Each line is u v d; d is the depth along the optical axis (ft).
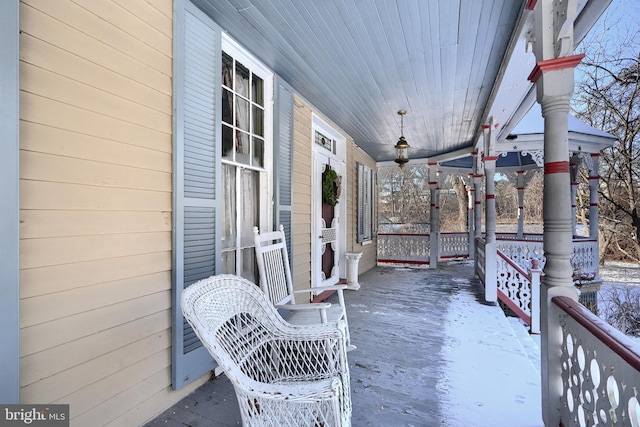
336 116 14.94
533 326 12.60
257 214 9.83
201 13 6.98
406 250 27.45
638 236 28.12
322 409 4.43
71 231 4.58
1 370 3.67
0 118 3.67
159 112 6.04
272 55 9.12
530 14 6.56
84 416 4.72
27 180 4.07
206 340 4.04
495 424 5.91
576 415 5.07
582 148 20.08
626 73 27.58
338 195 16.47
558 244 5.86
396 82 10.95
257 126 9.78
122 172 5.33
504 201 52.70
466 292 16.52
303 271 12.94
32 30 4.10
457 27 7.66
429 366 8.20
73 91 4.60
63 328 4.46
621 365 3.75
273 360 5.93
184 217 6.52
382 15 7.23
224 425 5.75
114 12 5.19
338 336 5.68
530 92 10.61
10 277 3.76
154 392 5.94
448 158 23.73
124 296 5.36
